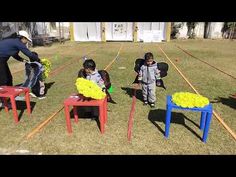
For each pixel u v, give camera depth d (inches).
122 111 252.5
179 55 619.8
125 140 195.8
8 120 234.5
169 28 998.4
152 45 869.8
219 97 293.7
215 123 225.0
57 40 1033.5
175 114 243.0
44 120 233.9
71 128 214.8
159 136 201.3
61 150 183.2
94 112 227.5
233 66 476.1
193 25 1146.7
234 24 1111.6
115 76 400.2
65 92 317.7
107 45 880.9
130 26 1024.2
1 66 249.8
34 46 832.3
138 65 274.5
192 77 388.2
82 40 1056.8
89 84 202.4
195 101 184.2
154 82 253.1
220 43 928.3
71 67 477.7
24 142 194.4
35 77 273.1
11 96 218.4
